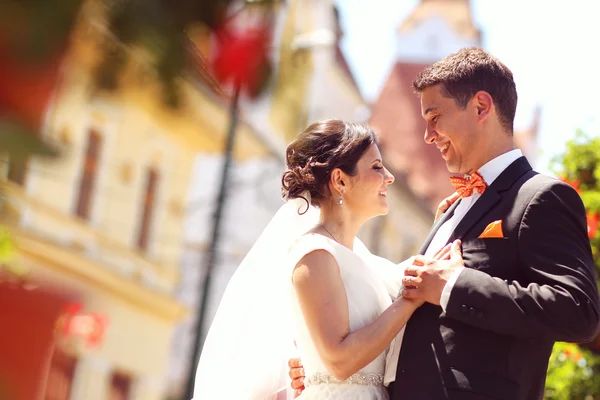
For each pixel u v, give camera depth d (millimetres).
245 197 16891
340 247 2779
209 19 637
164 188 14438
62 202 11961
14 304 589
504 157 2598
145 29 606
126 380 13578
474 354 2365
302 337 2773
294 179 2959
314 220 3166
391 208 26891
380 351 2502
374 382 2711
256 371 3070
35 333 590
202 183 14859
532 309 2234
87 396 12375
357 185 2908
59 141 577
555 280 2285
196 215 14844
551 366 5242
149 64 621
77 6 576
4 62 554
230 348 3104
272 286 3117
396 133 32906
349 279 2742
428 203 30672
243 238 16641
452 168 2689
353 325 2688
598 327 2361
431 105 2648
